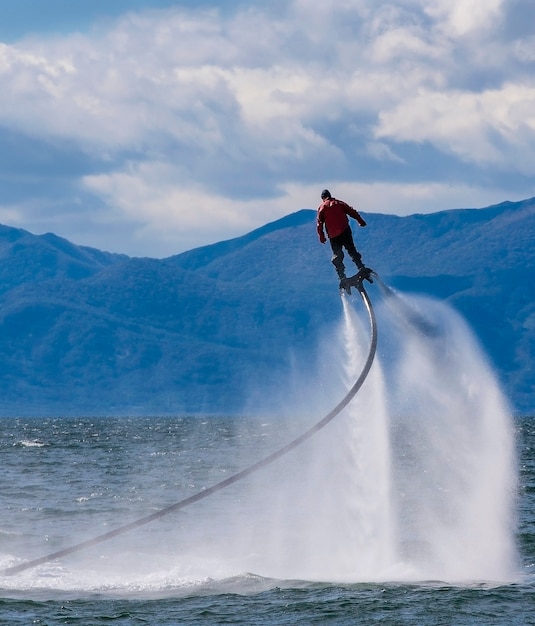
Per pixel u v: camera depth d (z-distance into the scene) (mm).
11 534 156000
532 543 139125
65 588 114688
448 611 102312
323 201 95500
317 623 98375
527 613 101625
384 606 104375
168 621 99188
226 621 99062
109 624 98312
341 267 95875
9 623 98438
